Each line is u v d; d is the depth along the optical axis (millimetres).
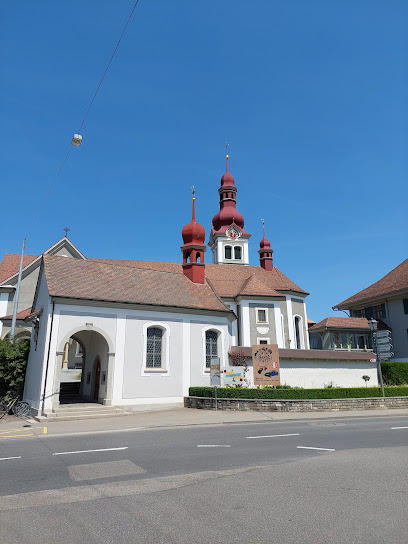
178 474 8422
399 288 37656
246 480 7941
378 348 23609
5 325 28781
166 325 24016
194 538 5223
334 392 22531
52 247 32219
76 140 16062
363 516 5969
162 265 40656
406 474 8391
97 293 22469
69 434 14539
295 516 5984
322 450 10945
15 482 7926
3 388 22922
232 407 21094
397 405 22844
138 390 22078
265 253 50938
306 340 39094
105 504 6582
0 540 5223
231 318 28688
